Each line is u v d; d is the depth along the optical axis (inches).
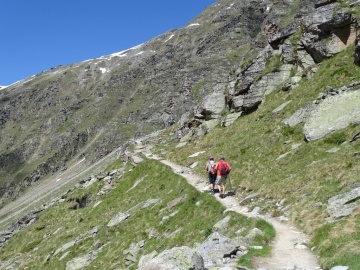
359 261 515.2
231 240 700.7
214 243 693.9
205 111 2493.8
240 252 671.1
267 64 2251.5
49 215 2571.4
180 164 1969.7
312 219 781.3
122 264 1160.2
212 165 1267.2
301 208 864.3
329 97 1412.4
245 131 1824.6
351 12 1800.0
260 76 2158.0
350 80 1493.6
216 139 2044.8
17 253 2091.5
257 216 884.6
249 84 2208.4
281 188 1032.8
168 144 2797.7
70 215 2281.0
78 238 1700.3
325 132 1246.3
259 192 1098.7
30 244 2117.4
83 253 1482.5
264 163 1339.8
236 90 2282.2
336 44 1820.9
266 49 2361.0
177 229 1176.2
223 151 1754.4
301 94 1721.2
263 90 2103.8
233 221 903.7
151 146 3014.3
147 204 1587.1
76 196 2586.1
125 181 2247.8
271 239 746.8
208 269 589.3
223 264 621.9
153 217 1401.3
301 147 1259.8
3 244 2568.9
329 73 1665.8
